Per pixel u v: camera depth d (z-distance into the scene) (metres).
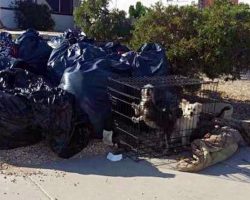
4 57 4.08
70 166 3.15
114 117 3.57
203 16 4.75
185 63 4.64
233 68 4.71
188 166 3.13
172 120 3.45
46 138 3.32
